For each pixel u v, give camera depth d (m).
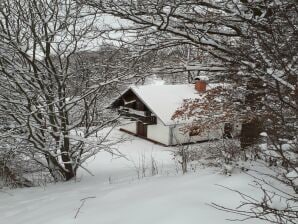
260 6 6.62
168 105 23.27
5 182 8.65
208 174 5.31
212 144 8.66
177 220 3.69
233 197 4.23
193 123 9.10
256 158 5.56
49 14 7.29
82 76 8.11
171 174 6.53
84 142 8.34
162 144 22.92
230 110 7.62
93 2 6.38
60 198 5.81
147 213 3.99
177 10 6.86
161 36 7.42
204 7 6.85
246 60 5.52
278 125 3.24
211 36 7.51
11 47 7.51
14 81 7.29
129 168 11.45
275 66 3.60
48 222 4.34
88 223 4.07
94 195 5.54
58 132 7.97
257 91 6.39
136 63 7.68
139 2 6.34
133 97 24.97
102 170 11.41
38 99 7.92
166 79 31.28
